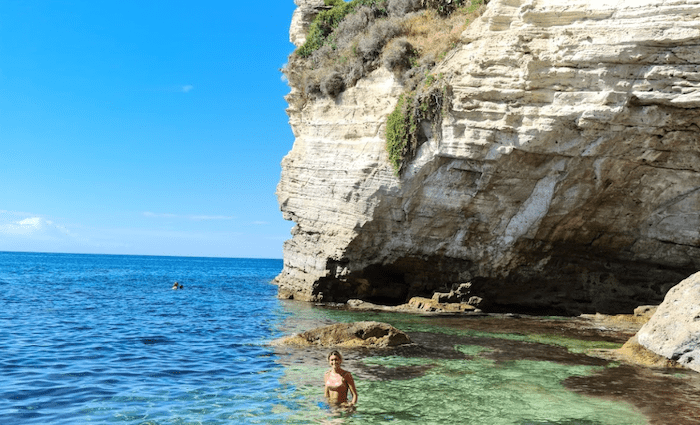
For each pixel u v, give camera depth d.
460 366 13.04
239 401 10.00
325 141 28.36
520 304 26.58
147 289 44.50
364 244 26.98
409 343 16.12
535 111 20.59
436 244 25.78
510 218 23.86
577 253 25.00
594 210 23.11
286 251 33.44
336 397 9.96
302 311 25.97
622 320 22.50
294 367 12.95
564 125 20.42
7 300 30.80
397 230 26.08
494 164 22.19
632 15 19.11
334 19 31.92
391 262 27.22
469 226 24.70
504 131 21.33
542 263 25.11
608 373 12.37
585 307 25.44
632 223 23.31
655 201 22.33
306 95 30.25
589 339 17.45
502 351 15.06
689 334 12.98
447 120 22.55
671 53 18.75
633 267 24.77
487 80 21.23
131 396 10.30
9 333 18.23
